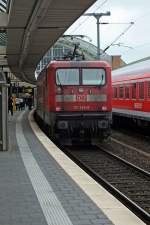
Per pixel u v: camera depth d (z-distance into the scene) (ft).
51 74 70.69
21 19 76.69
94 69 71.10
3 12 81.51
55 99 70.38
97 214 24.52
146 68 86.94
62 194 29.48
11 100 141.49
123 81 103.71
